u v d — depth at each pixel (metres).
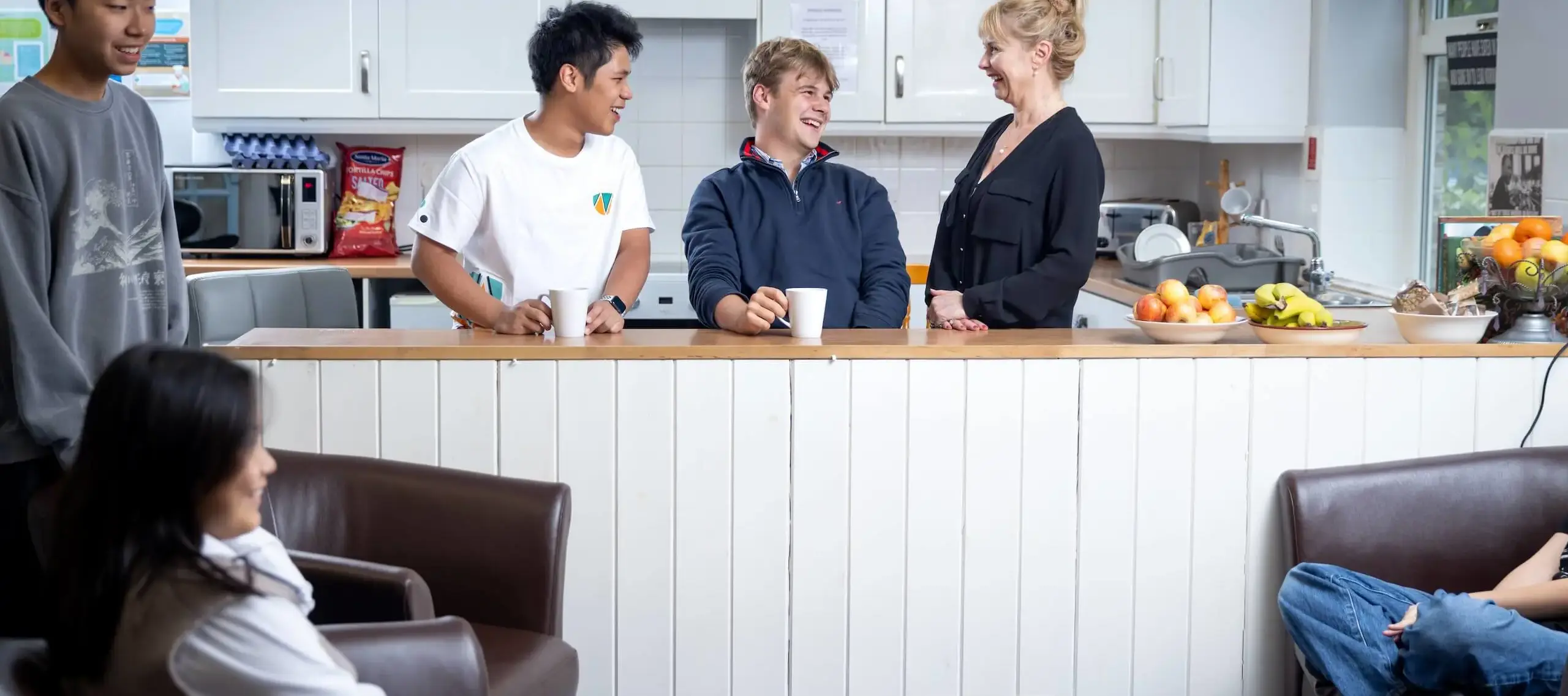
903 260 2.98
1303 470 2.53
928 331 2.70
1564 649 2.09
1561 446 2.57
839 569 2.53
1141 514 2.55
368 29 4.59
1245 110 4.48
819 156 2.96
